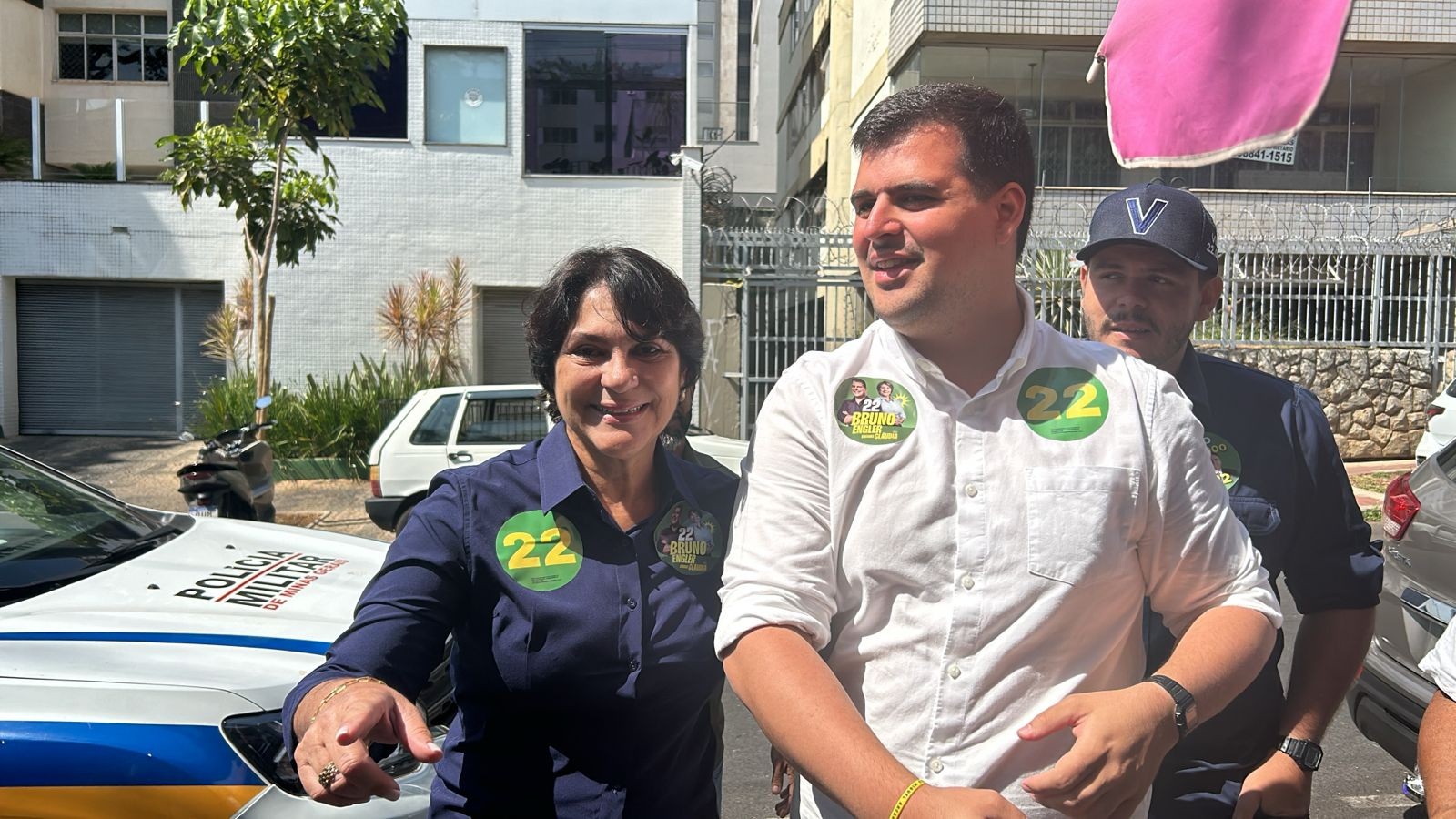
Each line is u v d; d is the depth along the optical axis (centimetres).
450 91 1506
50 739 239
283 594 328
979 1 1420
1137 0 135
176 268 1519
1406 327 1352
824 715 138
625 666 196
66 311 1559
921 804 130
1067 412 160
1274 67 116
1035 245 1230
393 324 1462
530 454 212
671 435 301
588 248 214
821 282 1249
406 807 262
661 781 203
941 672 153
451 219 1509
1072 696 143
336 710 164
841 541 159
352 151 1494
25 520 368
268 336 1080
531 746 198
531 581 197
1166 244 224
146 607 307
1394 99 1566
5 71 1716
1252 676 153
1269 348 1306
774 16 3625
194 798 240
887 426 159
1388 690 377
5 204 1496
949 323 158
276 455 1275
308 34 990
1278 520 223
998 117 156
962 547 154
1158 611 173
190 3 999
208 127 1153
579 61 1520
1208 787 219
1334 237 1445
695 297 1326
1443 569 362
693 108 1536
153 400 1578
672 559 205
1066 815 141
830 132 1984
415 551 195
